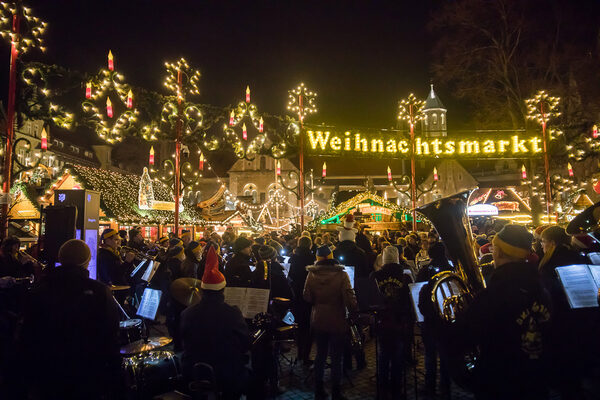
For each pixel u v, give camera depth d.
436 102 58.69
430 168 50.66
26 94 9.48
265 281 4.87
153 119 11.82
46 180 14.10
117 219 13.59
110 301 3.00
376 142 16.34
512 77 23.17
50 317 2.83
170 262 6.86
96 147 46.75
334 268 4.90
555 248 4.27
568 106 22.25
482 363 2.57
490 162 51.88
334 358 4.82
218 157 48.09
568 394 3.66
